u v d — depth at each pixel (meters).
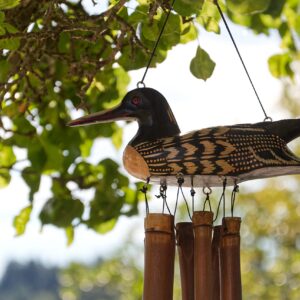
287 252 23.38
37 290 95.12
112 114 6.89
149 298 6.32
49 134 10.22
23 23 8.63
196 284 6.32
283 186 23.19
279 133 6.62
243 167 6.39
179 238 6.52
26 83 9.18
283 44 9.38
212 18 7.92
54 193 10.18
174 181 6.63
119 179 10.24
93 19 8.32
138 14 8.09
